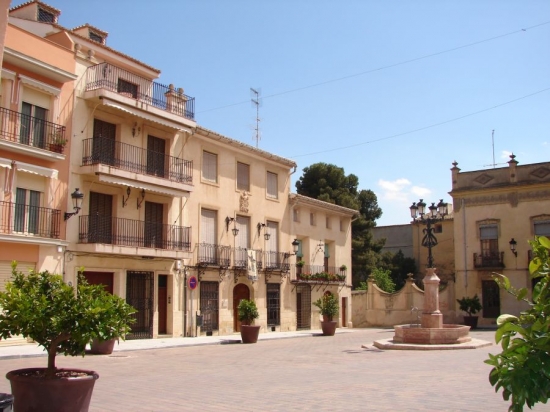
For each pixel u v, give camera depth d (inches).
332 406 346.0
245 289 1288.1
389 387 429.7
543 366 125.9
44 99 867.4
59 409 248.5
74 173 905.5
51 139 857.5
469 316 1528.1
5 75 801.6
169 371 540.7
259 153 1334.9
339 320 1600.6
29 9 1014.4
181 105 1151.0
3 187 797.2
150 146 1066.1
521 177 1615.4
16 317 251.4
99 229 946.1
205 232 1182.3
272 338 1124.5
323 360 661.3
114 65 1000.2
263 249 1337.4
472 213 1678.2
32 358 647.8
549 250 139.9
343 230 1684.3
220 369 560.7
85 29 1050.7
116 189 981.8
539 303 134.1
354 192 2304.4
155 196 1061.1
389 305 1663.4
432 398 377.1
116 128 995.9
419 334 864.3
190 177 1123.9
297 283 1433.3
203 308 1149.1
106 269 941.8
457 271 1674.5
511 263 1599.4
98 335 254.7
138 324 994.7
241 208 1277.1
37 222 838.5
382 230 2459.4
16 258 800.3
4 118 797.9
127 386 432.8
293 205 1456.7
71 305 256.5
